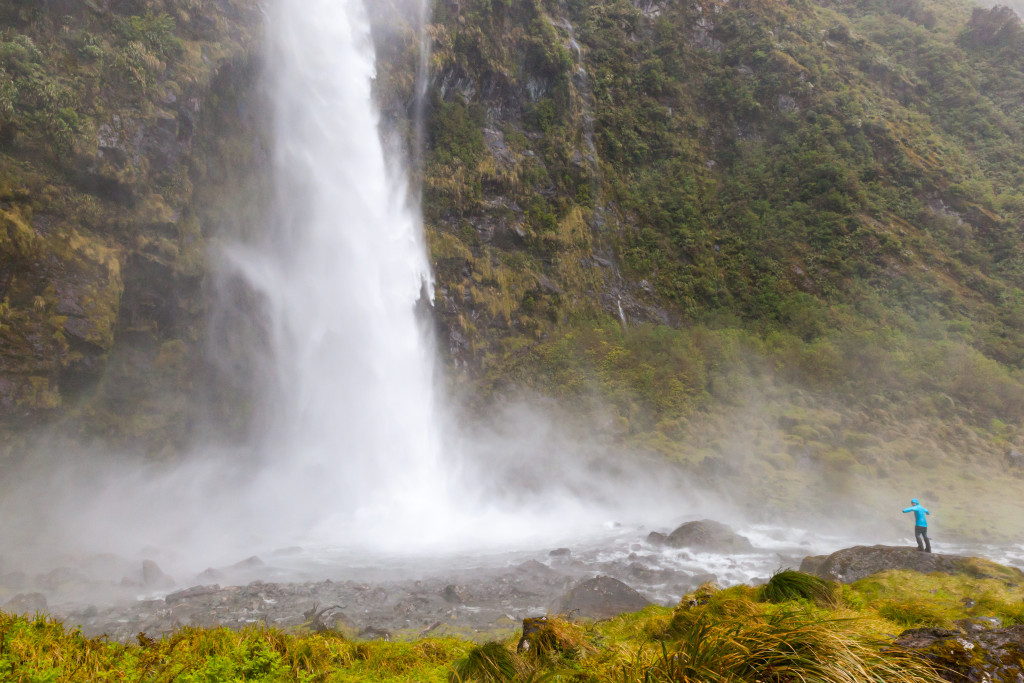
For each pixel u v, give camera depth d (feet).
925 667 11.82
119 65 95.35
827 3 292.40
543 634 21.61
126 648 19.69
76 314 84.28
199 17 112.78
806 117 203.72
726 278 182.09
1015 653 11.80
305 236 125.59
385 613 48.49
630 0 233.55
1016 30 245.86
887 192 189.06
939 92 233.14
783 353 152.25
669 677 13.41
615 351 147.95
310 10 134.82
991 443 128.06
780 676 12.46
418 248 144.77
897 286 169.27
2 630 17.85
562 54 185.68
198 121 109.81
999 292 169.78
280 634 23.31
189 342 103.19
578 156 185.47
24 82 85.56
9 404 78.48
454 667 20.20
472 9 174.81
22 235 80.64
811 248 181.16
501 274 154.81
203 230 108.58
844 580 43.60
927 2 299.17
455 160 160.04
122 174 92.94
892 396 141.28
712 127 212.84
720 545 70.49
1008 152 212.02
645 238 185.26
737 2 238.27
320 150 131.23
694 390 137.69
